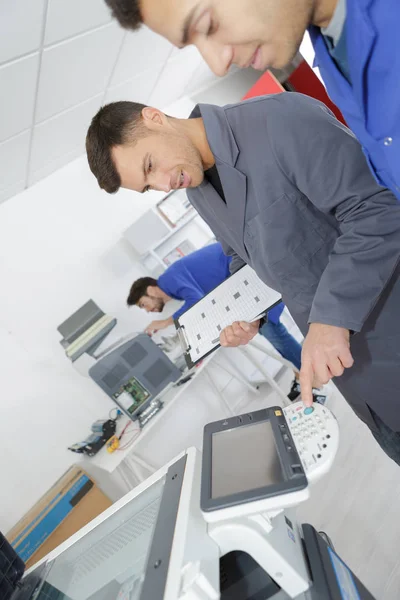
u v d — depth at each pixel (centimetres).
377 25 48
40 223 303
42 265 299
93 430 273
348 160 83
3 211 293
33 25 171
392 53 50
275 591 74
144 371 239
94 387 297
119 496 282
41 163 287
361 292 80
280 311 257
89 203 325
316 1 49
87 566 78
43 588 80
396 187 64
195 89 419
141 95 330
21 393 272
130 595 62
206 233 346
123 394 241
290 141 88
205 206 124
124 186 108
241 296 158
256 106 97
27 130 238
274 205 100
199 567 55
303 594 69
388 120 55
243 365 348
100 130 102
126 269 330
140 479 260
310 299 108
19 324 283
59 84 225
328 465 63
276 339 275
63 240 309
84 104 265
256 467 68
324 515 185
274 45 48
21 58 184
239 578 78
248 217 109
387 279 81
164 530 65
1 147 233
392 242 80
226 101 444
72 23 190
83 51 216
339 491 192
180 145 100
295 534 75
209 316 164
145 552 67
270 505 61
